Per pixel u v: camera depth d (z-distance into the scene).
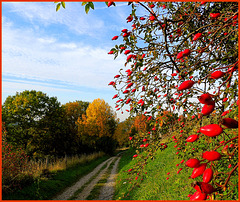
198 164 0.71
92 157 21.73
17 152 8.36
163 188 5.70
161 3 2.16
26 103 20.45
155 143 2.29
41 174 9.66
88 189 9.34
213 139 1.42
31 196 6.99
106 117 24.83
